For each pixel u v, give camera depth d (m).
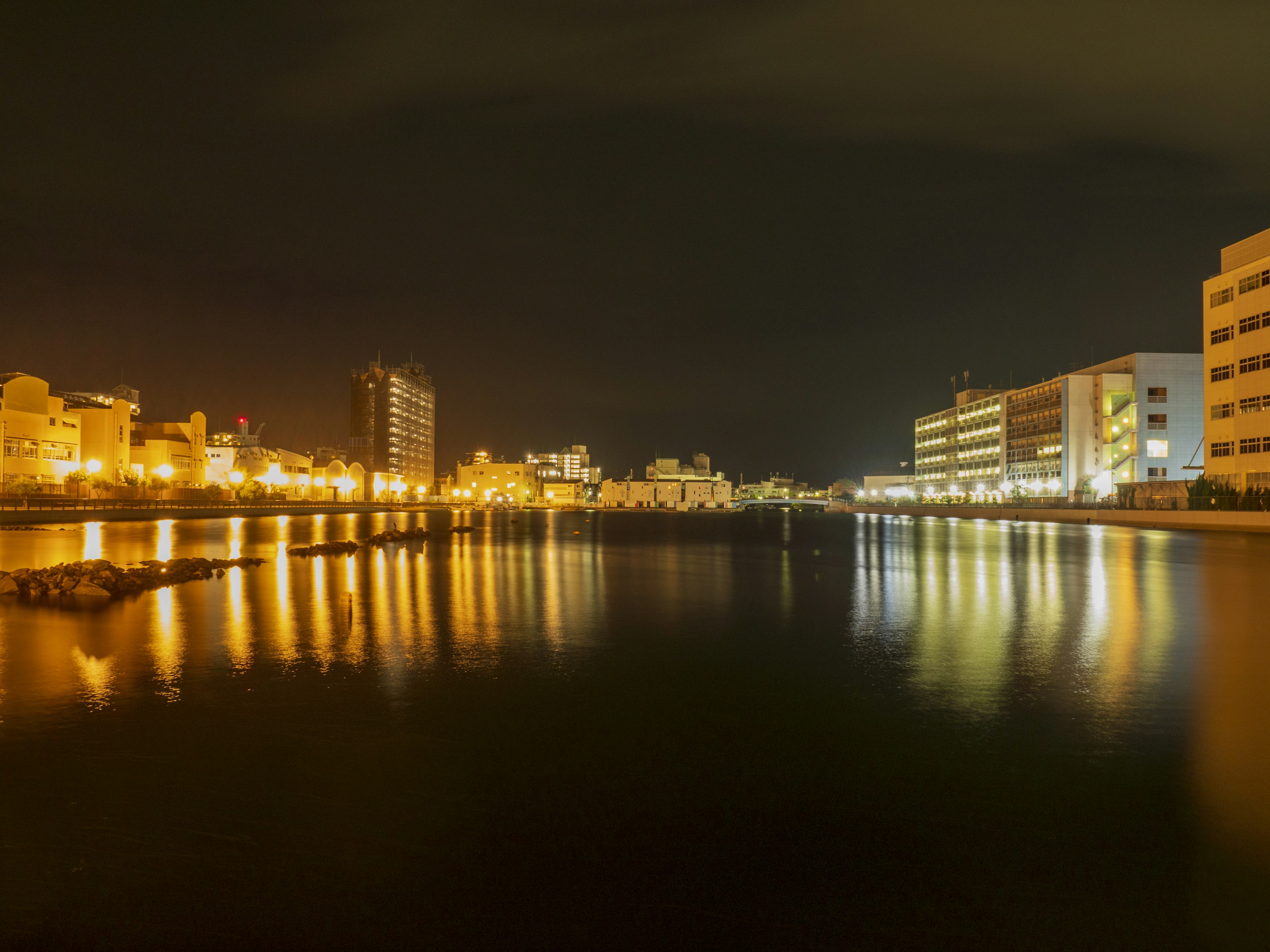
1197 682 13.73
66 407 100.56
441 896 6.43
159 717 11.23
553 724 11.03
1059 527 97.88
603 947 5.79
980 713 11.68
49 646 16.61
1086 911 6.27
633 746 10.08
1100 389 131.12
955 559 45.91
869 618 21.64
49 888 6.50
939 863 7.02
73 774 8.95
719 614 22.34
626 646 17.19
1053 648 17.00
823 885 6.65
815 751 9.95
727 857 7.12
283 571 34.78
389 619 21.00
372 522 104.69
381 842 7.32
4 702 11.99
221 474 138.12
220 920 6.07
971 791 8.62
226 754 9.66
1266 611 22.94
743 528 104.94
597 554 50.47
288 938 5.85
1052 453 138.50
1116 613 22.52
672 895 6.48
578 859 7.04
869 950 5.76
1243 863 7.00
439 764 9.36
